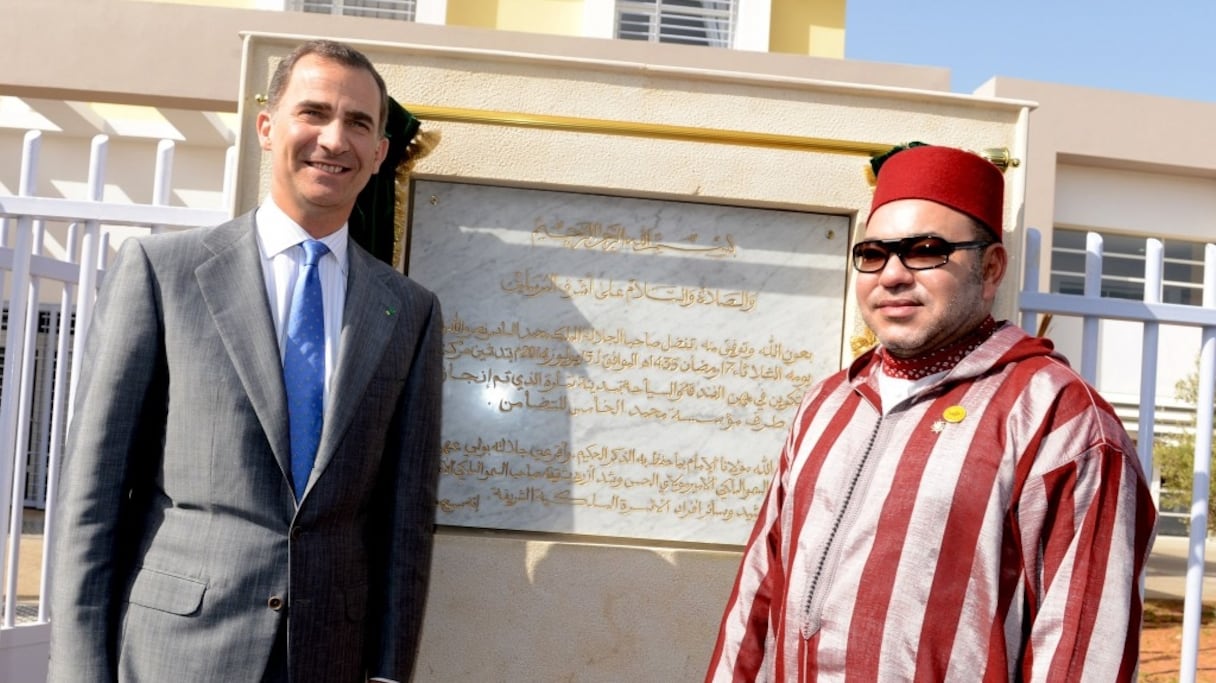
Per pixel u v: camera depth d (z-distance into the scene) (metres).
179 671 1.92
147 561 1.99
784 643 2.01
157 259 2.08
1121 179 10.85
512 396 3.04
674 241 3.08
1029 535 1.82
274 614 1.96
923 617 1.82
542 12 8.72
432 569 2.94
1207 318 3.31
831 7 8.84
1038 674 1.74
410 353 2.25
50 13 7.82
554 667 2.96
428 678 2.94
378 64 2.98
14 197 3.32
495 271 3.04
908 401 2.01
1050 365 1.93
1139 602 1.76
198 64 7.82
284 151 2.13
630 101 3.03
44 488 8.50
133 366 2.00
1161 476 7.89
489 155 2.97
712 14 8.80
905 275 1.99
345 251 2.26
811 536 2.01
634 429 3.05
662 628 2.98
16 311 3.42
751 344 3.08
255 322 2.05
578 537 3.02
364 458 2.10
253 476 1.98
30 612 4.98
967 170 2.03
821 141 2.97
